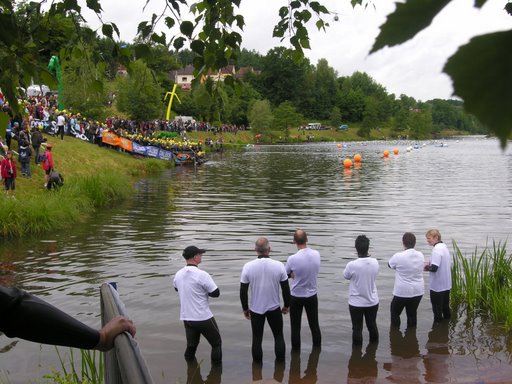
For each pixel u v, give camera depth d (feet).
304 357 25.09
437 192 89.81
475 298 31.30
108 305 5.84
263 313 24.52
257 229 56.54
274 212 68.69
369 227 56.85
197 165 159.94
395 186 100.73
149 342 26.78
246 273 24.54
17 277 38.40
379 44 1.52
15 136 90.27
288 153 236.63
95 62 10.29
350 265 26.25
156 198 84.58
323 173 132.77
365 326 28.86
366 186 101.24
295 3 11.64
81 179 79.97
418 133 474.49
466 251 45.09
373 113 464.24
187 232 55.42
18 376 22.95
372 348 25.90
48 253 46.24
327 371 23.58
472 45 1.42
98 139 130.93
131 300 33.01
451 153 236.02
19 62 7.97
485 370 23.21
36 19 8.96
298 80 450.30
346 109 500.74
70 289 35.29
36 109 116.98
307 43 11.94
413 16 1.48
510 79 1.40
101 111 155.94
